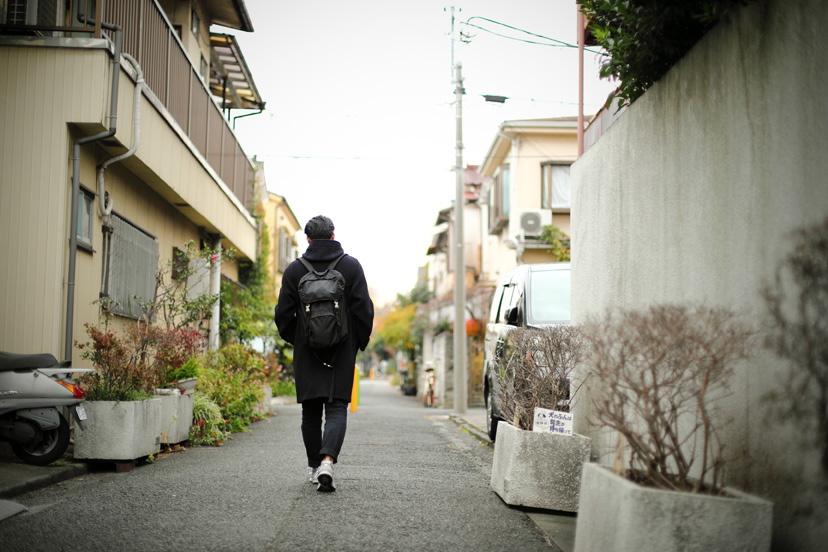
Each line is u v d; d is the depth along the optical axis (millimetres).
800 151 2977
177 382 7742
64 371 6012
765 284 3197
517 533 4176
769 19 3246
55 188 6977
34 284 6902
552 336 5074
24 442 5723
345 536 3949
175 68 10008
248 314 15703
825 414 2738
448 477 6086
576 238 6453
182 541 3818
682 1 4043
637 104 4953
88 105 7031
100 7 7094
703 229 3863
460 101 17266
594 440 5477
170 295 8242
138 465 6438
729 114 3598
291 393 24016
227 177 13969
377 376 93250
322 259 5277
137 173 9094
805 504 2838
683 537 2811
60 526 4117
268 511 4516
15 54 7027
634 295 4902
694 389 3312
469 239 33219
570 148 22297
